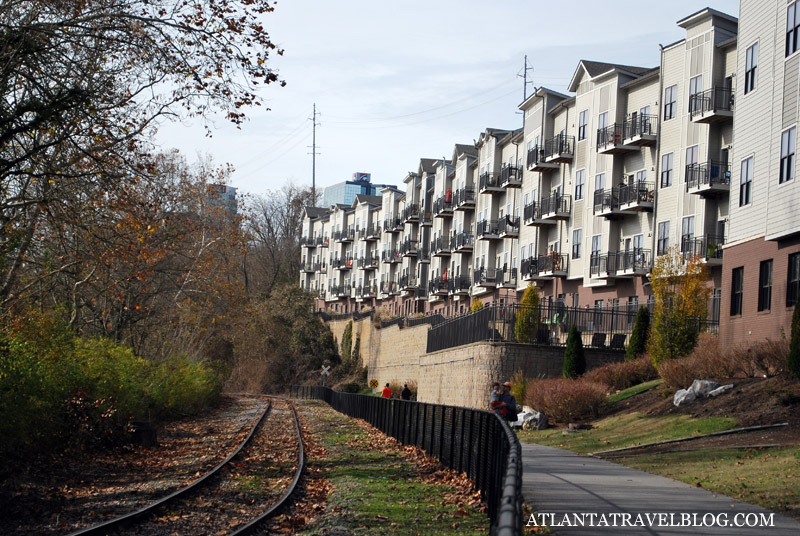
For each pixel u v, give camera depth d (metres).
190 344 43.88
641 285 46.16
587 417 27.36
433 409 19.64
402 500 13.61
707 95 41.03
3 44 16.97
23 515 11.40
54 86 18.09
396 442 25.59
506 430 9.73
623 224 48.44
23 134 18.09
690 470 15.60
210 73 18.28
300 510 12.76
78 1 18.03
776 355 22.80
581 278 52.62
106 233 23.16
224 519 11.68
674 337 30.75
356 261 110.56
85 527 10.66
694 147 42.28
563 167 55.38
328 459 20.69
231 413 43.12
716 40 41.28
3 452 15.80
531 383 32.59
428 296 85.00
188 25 18.25
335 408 52.16
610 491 13.23
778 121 25.77
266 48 18.59
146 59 18.19
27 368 16.89
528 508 11.58
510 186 64.19
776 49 26.27
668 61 44.78
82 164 20.23
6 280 21.48
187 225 33.47
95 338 27.45
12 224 21.48
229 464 18.09
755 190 27.47
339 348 93.88
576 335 34.88
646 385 29.39
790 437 17.28
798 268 24.67
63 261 24.98
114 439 20.64
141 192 30.30
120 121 19.02
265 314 87.94
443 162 81.88
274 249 125.69
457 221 78.00
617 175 48.88
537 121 59.12
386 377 71.44
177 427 30.80
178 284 38.00
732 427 19.36
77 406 18.97
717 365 25.06
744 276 27.94
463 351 41.16
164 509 11.96
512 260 64.56
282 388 86.62
